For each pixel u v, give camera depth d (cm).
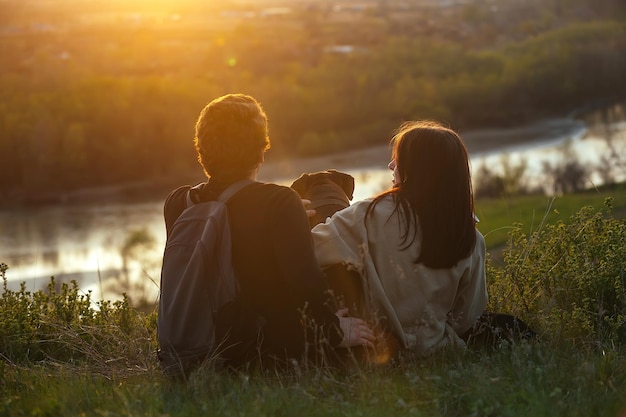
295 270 320
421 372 311
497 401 265
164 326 321
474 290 357
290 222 322
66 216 7612
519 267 426
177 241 323
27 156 9006
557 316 374
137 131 9569
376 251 340
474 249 349
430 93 11625
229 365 332
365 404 272
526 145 8894
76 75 14388
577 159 6366
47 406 296
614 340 356
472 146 9088
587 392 270
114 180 9225
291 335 327
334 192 383
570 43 14562
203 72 15588
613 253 405
